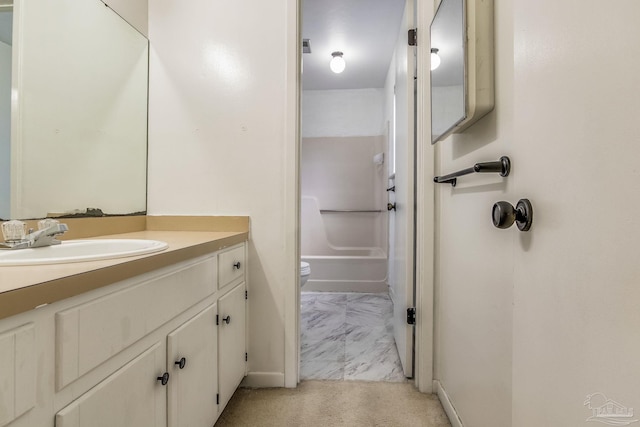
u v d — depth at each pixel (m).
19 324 0.50
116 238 1.33
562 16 0.53
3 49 1.07
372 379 1.71
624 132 0.41
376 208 4.00
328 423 1.35
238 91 1.63
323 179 4.07
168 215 1.64
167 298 0.91
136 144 1.62
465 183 1.25
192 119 1.64
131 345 0.76
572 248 0.50
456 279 1.34
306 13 2.38
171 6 1.65
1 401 0.47
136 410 0.77
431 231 1.58
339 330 2.38
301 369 1.81
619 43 0.41
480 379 1.08
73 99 1.31
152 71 1.66
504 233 0.92
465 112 0.99
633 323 0.39
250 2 1.63
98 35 1.42
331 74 3.55
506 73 0.91
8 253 0.90
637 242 0.39
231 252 1.40
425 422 1.37
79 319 0.61
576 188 0.50
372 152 4.02
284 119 1.62
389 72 3.29
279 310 1.62
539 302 0.59
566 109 0.52
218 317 1.25
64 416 0.57
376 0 2.24
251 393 1.57
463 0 0.99
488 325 1.02
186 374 1.01
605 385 0.43
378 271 3.35
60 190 1.26
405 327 1.74
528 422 0.62
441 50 1.27
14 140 1.09
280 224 1.62
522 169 0.67
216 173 1.63
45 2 1.20
